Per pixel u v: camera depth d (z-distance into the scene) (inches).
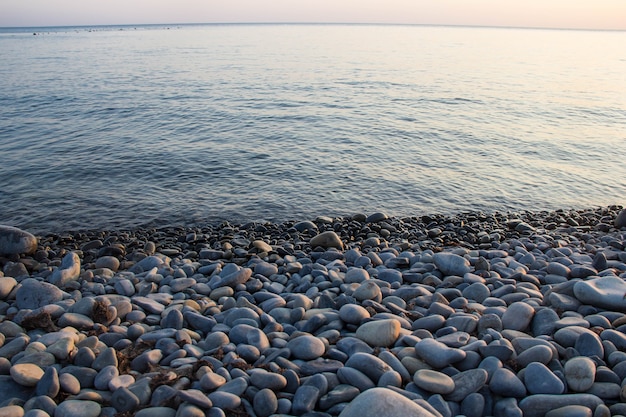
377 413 124.0
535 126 776.9
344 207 444.1
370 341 171.3
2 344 175.3
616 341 163.8
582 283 198.1
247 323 187.2
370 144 654.5
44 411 135.2
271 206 442.0
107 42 3823.8
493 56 2362.2
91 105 917.2
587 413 131.0
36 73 1439.5
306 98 1021.8
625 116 864.3
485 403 141.5
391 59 2069.4
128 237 352.5
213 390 144.9
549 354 153.8
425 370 149.0
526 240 322.0
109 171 526.3
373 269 254.4
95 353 167.3
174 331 181.0
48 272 265.0
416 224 386.3
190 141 658.8
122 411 138.2
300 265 259.1
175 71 1529.3
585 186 514.0
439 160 588.4
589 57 2443.4
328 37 4753.9
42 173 514.6
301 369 154.9
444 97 1052.5
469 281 232.2
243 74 1445.6
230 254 295.3
